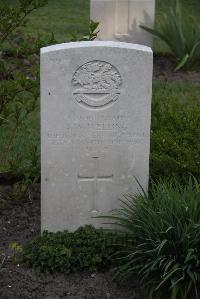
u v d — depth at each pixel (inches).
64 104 110.2
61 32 260.4
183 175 127.0
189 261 103.4
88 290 107.7
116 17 218.2
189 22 223.6
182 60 212.5
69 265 110.3
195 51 216.1
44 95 109.4
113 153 113.8
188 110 143.1
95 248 112.3
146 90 111.1
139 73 110.2
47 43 127.3
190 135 133.0
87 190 115.0
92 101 110.6
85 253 111.7
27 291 106.9
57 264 110.4
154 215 106.4
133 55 109.3
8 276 109.3
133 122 112.5
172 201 107.6
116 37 220.2
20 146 152.3
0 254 114.8
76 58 108.2
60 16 292.0
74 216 116.1
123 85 110.5
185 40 219.1
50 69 108.2
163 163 127.6
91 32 130.1
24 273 110.0
